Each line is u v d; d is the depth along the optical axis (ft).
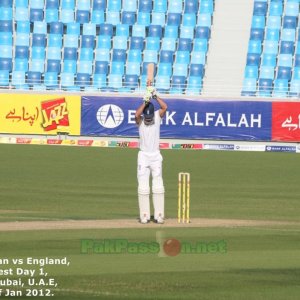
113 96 465.06
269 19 549.95
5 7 555.28
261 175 341.21
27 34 544.62
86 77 529.04
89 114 465.47
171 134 465.06
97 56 539.29
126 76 529.04
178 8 557.33
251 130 463.01
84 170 349.00
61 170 347.56
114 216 216.74
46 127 467.11
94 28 548.72
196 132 465.06
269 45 540.93
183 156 420.36
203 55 536.01
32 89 506.89
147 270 149.28
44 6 560.61
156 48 541.75
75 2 562.66
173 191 285.43
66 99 467.11
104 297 130.62
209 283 140.36
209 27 545.44
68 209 232.53
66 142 467.11
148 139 195.31
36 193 272.72
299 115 462.19
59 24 546.26
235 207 243.19
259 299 130.82
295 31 547.08
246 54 537.65
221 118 463.83
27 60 535.19
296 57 536.01
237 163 390.01
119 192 278.26
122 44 542.98
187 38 542.16
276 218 219.00
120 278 143.02
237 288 137.28
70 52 537.24
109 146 465.06
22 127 467.93
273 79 528.63
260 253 165.48
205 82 527.81
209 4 554.87
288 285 139.54
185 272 148.36
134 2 559.79
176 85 527.40
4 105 467.93
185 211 217.77
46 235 180.24
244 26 548.31
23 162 376.27
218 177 332.19
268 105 462.19
